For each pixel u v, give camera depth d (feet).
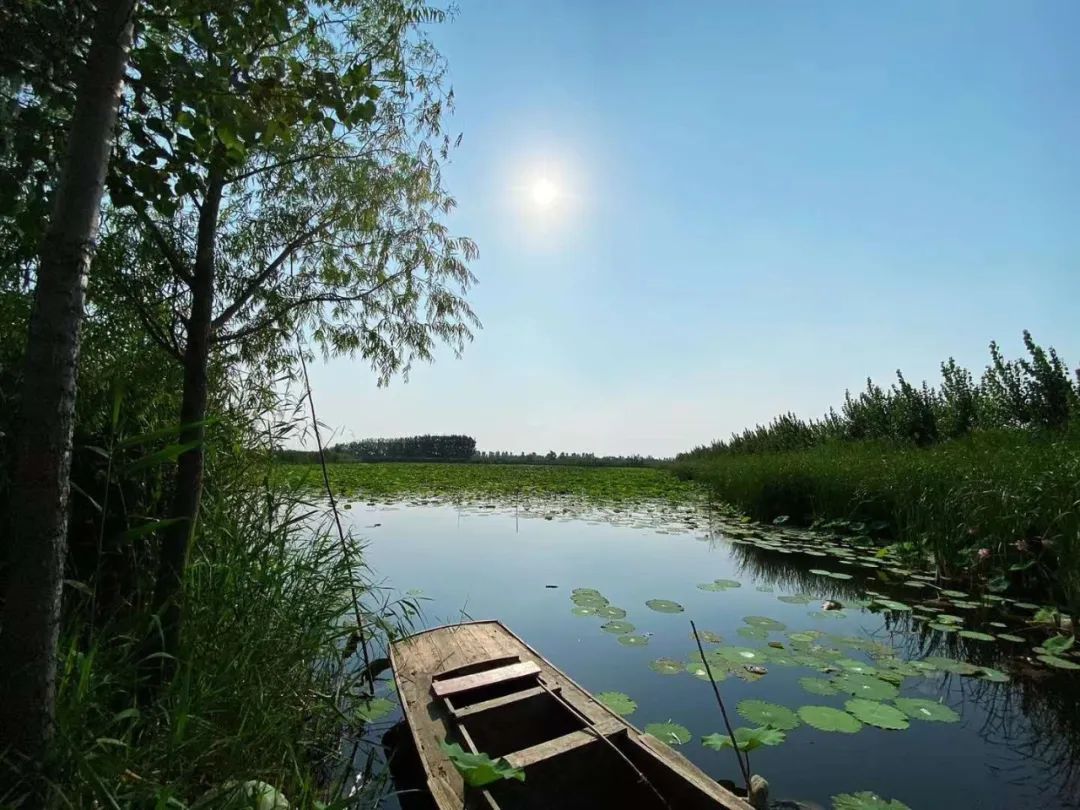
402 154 13.84
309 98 8.30
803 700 12.46
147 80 7.02
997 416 38.73
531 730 10.82
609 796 9.17
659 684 13.38
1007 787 9.40
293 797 8.24
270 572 11.39
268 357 14.24
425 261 15.02
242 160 8.09
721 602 20.21
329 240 13.62
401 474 83.76
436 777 8.70
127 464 10.32
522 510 46.11
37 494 5.15
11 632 5.14
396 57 12.10
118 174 7.70
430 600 20.45
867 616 18.45
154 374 11.99
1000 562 20.06
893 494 29.12
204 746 7.96
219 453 12.86
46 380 5.13
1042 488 20.06
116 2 5.46
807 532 33.04
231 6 7.18
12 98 6.47
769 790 9.31
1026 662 14.61
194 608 9.85
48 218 6.77
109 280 10.53
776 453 56.49
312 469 15.35
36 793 5.21
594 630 17.16
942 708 11.87
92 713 7.23
